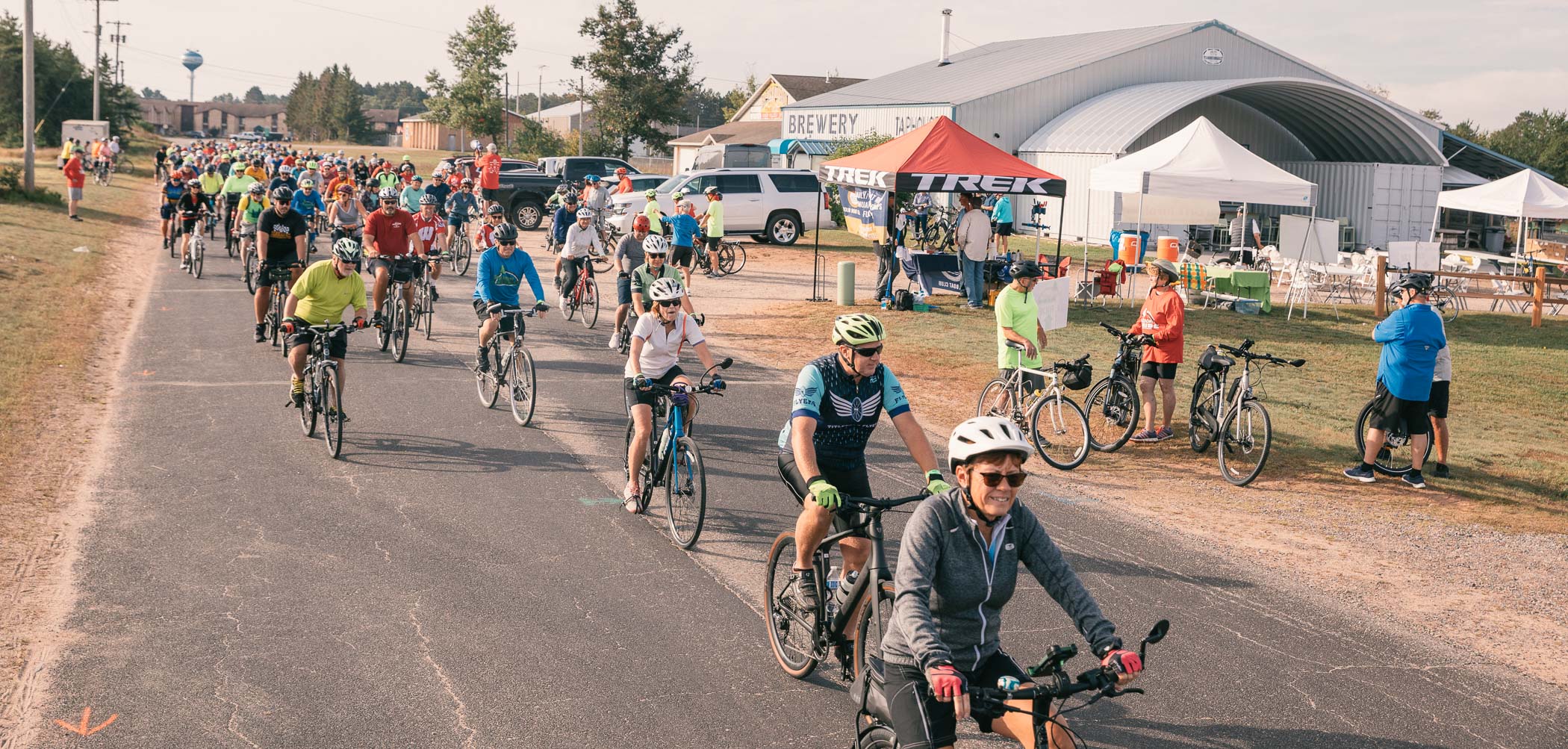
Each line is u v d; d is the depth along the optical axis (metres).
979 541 3.59
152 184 48.53
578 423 11.08
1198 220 27.81
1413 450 9.73
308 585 6.65
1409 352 9.59
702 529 7.90
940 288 20.48
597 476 9.24
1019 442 3.42
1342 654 6.09
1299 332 19.05
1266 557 7.75
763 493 8.88
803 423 5.17
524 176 35.69
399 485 8.80
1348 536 8.30
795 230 32.97
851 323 5.21
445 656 5.73
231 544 7.31
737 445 10.46
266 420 10.75
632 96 67.38
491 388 11.52
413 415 11.18
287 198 13.92
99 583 6.55
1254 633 6.36
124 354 13.74
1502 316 22.44
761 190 32.56
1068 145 36.66
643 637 6.06
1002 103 39.16
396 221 13.65
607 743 4.89
